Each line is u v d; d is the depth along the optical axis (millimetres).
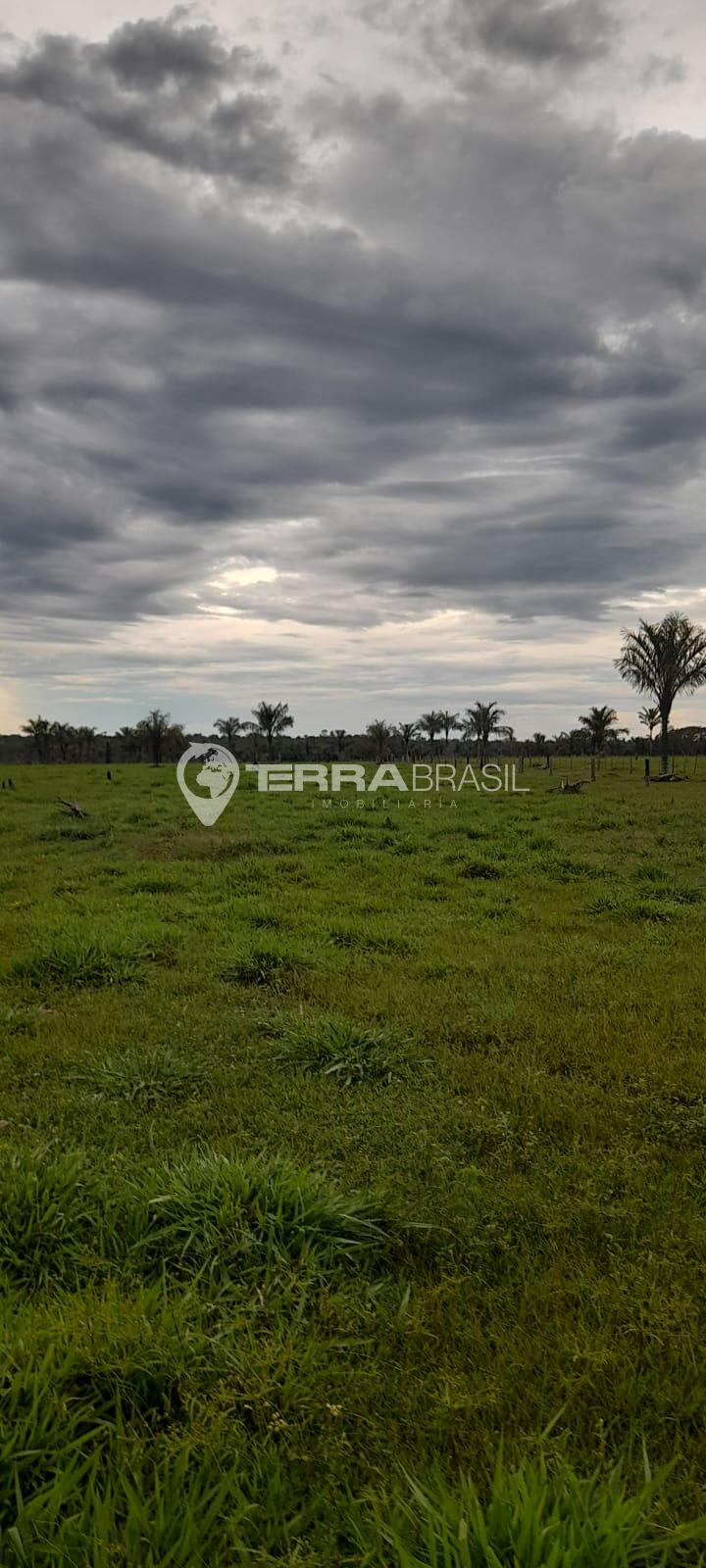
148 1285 3381
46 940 9008
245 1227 3629
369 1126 5016
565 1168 4504
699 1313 3248
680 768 60781
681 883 13336
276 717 77688
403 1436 2697
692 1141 4848
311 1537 2328
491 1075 5793
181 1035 6582
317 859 16141
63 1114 5141
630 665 48656
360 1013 7137
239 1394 2771
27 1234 3531
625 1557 2074
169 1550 2193
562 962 8727
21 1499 2262
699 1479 2555
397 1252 3752
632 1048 6301
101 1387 2787
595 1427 2693
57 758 92562
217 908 11570
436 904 12188
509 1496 2273
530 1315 3273
